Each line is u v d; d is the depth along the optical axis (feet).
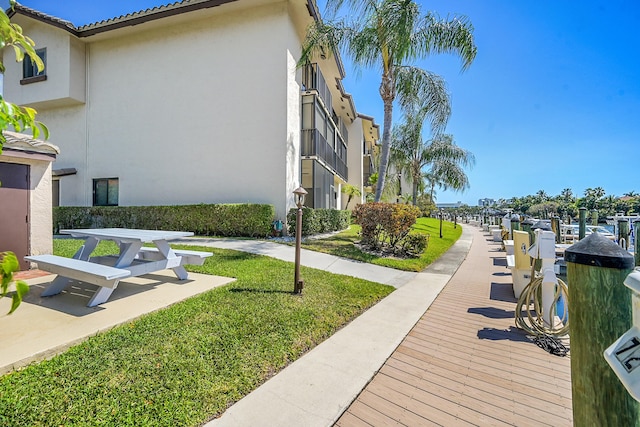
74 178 44.52
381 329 12.52
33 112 4.56
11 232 18.35
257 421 7.07
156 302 13.48
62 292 14.66
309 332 11.62
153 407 7.19
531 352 10.84
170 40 40.63
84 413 6.86
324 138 47.78
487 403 7.98
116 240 15.42
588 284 4.22
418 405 7.86
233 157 38.34
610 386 3.98
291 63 38.19
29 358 8.63
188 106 39.99
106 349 9.46
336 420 7.22
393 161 68.44
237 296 14.73
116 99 42.75
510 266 17.62
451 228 70.44
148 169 41.37
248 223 34.91
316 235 40.29
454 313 14.70
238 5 36.86
